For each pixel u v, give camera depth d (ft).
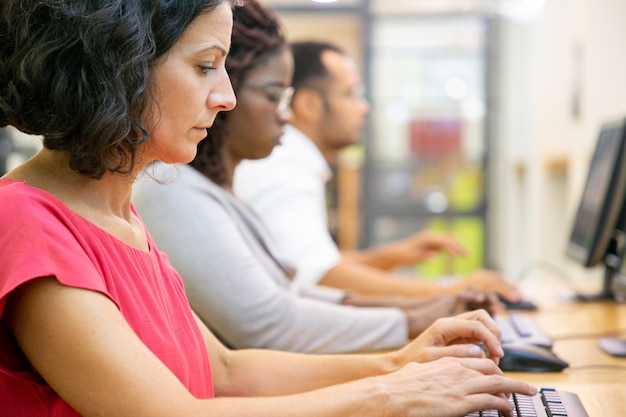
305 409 2.83
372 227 21.17
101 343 2.67
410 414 2.91
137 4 2.90
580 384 4.40
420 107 21.15
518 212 18.69
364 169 21.01
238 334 4.97
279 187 7.31
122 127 2.89
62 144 2.91
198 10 3.02
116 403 2.65
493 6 20.57
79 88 2.83
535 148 15.62
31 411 2.87
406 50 21.08
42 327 2.68
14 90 2.86
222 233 4.97
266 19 5.42
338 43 21.67
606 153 8.04
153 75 3.00
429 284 7.46
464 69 21.01
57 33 2.83
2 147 10.04
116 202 3.27
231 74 5.26
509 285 7.64
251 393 3.97
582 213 8.68
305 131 8.95
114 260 3.08
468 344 3.84
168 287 3.54
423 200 21.18
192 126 3.12
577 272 12.18
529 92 17.13
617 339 5.74
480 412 3.30
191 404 2.73
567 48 12.83
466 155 21.13
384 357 3.93
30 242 2.73
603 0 10.46
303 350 5.17
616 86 9.82
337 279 7.30
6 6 2.85
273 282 5.20
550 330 6.40
